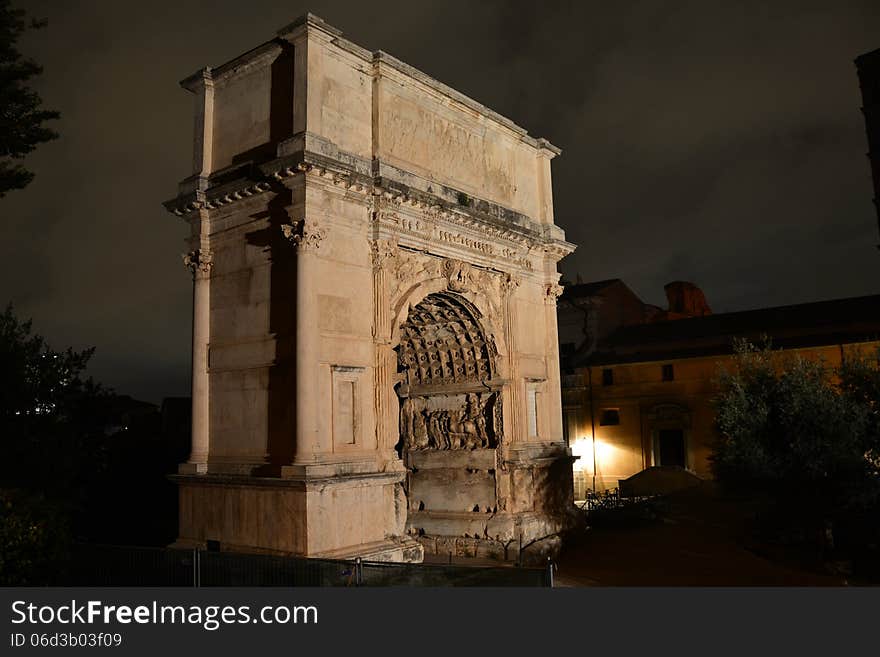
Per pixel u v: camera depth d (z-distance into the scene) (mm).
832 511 25266
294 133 19953
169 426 41219
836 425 24469
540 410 27797
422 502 27422
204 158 22562
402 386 28609
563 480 28359
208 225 22312
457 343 26781
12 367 23625
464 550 25281
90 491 28750
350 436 19828
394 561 19688
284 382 19562
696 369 45844
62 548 14867
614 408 49156
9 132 21562
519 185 28312
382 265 21156
